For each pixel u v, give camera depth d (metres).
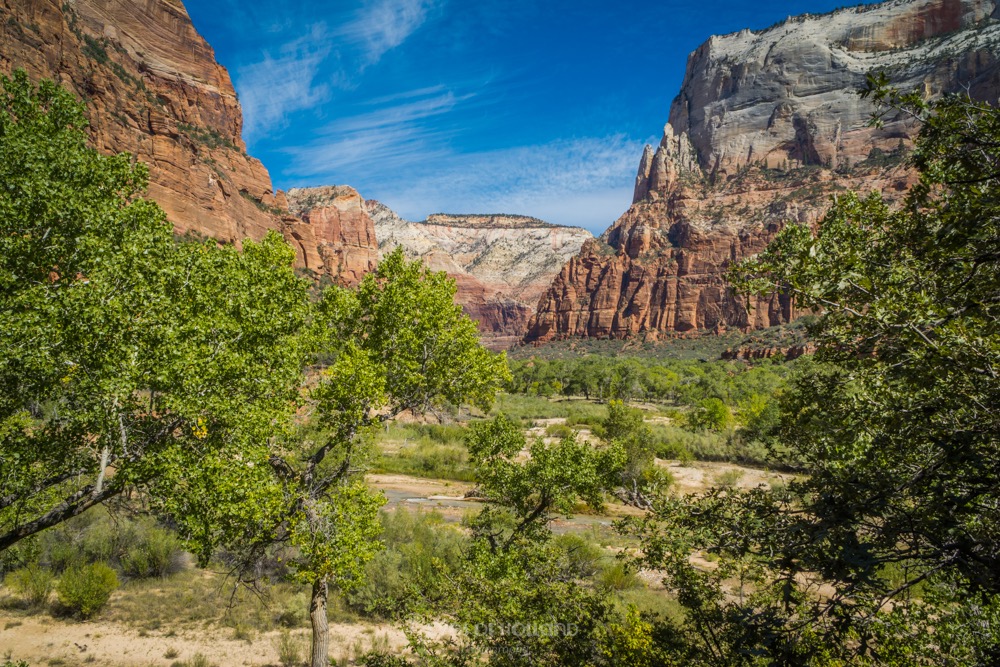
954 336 3.38
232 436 9.09
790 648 3.92
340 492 10.86
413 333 13.35
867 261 4.33
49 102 10.51
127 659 12.09
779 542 4.25
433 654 8.05
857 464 4.14
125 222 10.01
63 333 7.82
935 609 4.84
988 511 3.79
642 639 6.62
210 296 10.15
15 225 9.03
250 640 13.49
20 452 8.13
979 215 3.74
